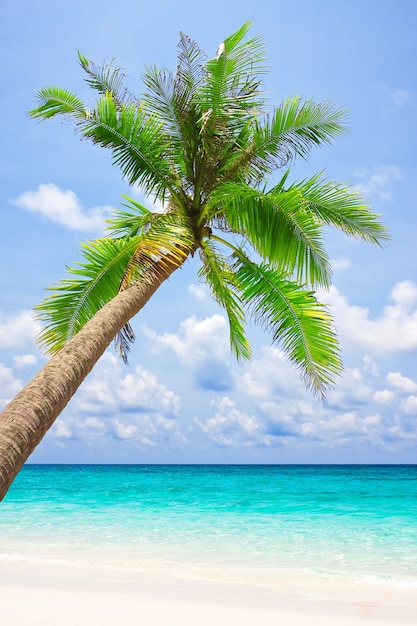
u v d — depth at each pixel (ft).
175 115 30.09
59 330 27.58
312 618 23.39
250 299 31.50
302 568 34.60
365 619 23.31
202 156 30.27
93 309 28.27
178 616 23.41
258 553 39.42
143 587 28.68
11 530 49.39
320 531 49.14
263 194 26.76
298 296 30.27
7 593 26.71
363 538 45.65
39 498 81.00
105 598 26.12
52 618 22.62
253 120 30.83
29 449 13.07
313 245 26.40
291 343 30.68
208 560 36.78
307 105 29.60
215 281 33.30
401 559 37.52
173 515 60.13
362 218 29.96
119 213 31.45
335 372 29.86
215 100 30.27
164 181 30.01
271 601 26.30
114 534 47.21
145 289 22.77
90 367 17.02
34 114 30.12
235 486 108.17
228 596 27.14
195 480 137.90
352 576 32.40
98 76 31.81
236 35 30.48
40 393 14.34
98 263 27.71
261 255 28.35
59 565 34.35
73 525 52.34
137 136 29.09
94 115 28.43
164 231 25.62
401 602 26.50
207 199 30.27
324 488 100.17
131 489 100.07
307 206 29.04
